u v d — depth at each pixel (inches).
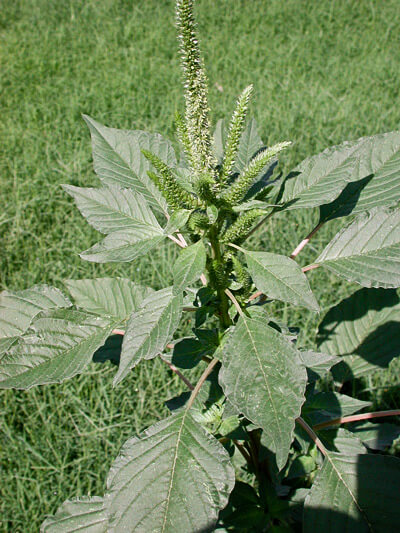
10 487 25.7
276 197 16.2
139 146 17.2
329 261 15.4
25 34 71.6
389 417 28.2
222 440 18.0
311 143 45.8
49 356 14.5
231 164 13.5
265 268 13.3
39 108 54.0
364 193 16.6
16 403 29.3
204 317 14.8
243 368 12.9
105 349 18.9
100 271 36.4
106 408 28.9
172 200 13.3
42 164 45.4
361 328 20.9
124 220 15.6
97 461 26.7
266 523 18.0
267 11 73.1
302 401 12.3
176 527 12.0
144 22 73.3
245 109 13.1
